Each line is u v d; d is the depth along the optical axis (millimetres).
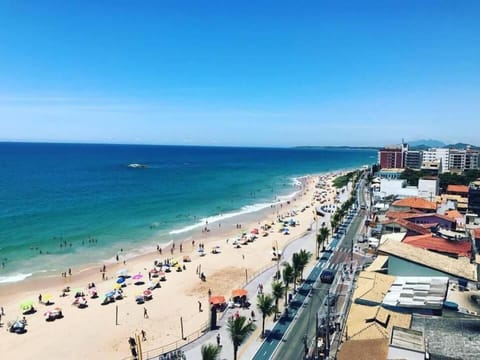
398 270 54344
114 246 100750
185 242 107250
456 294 47625
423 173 192500
